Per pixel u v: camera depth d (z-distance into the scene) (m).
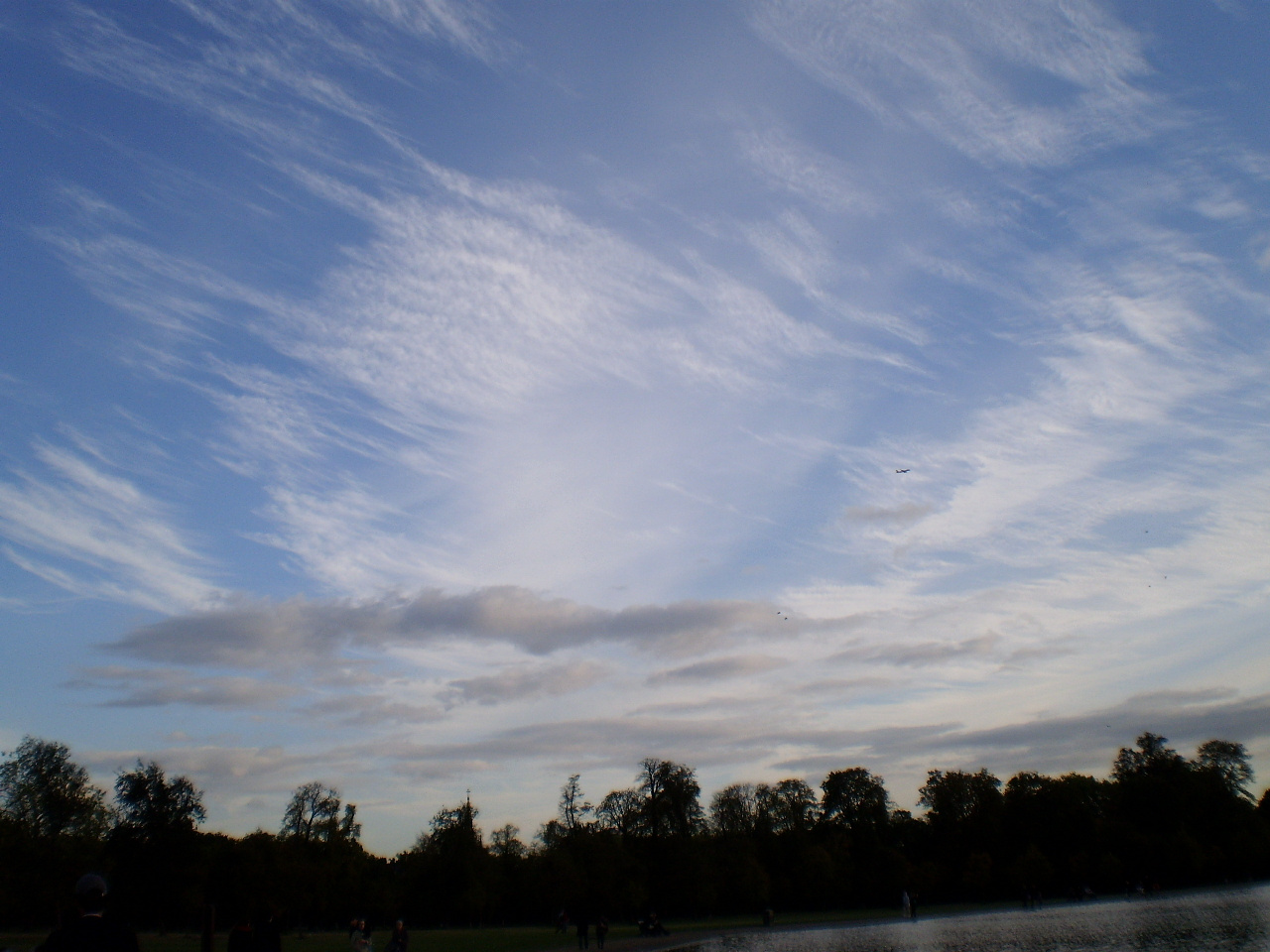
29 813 93.56
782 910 149.00
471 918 135.62
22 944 56.03
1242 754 158.00
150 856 74.12
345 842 136.88
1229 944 42.03
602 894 127.69
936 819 167.88
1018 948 46.72
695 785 138.75
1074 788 152.50
